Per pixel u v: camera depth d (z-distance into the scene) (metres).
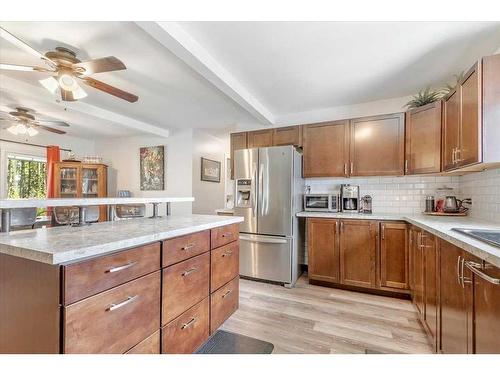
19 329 1.02
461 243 1.18
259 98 3.09
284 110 3.54
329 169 3.12
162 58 2.17
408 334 1.90
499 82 1.50
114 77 2.54
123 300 1.11
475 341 1.07
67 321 0.90
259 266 3.07
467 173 2.49
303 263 3.42
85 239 1.11
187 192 4.73
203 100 3.21
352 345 1.76
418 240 2.10
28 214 1.38
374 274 2.63
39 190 4.74
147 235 1.23
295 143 3.33
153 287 1.28
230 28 1.75
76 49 2.02
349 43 1.94
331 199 3.13
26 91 2.83
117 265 1.09
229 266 2.01
